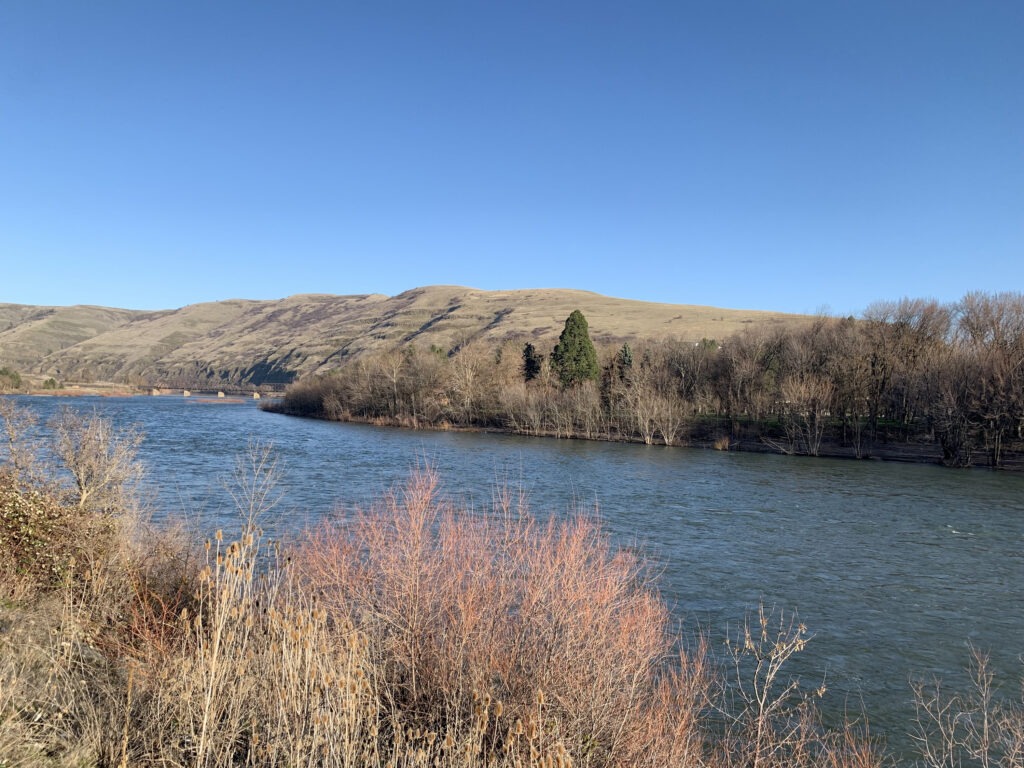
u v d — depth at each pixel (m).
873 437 61.31
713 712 11.04
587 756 7.29
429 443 59.91
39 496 11.88
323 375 108.19
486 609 8.71
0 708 5.87
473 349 88.19
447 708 7.16
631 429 68.88
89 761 5.78
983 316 61.28
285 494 27.50
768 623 16.27
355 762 6.00
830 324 73.94
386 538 10.83
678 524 27.66
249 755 6.04
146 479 28.22
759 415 67.94
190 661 7.06
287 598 8.40
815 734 10.86
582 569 9.42
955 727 11.43
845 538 26.19
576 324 83.12
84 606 9.63
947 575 21.20
